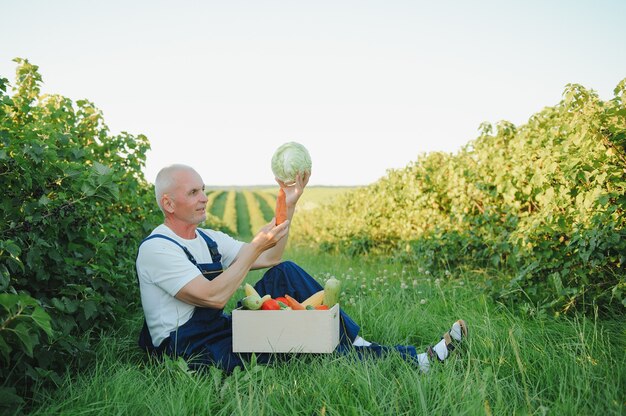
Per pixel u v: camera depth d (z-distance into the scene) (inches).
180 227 140.4
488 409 95.9
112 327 167.8
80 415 104.7
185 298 131.6
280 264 153.2
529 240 192.9
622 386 111.3
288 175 144.1
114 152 229.1
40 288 140.2
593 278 179.9
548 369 120.2
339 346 134.0
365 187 568.4
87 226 162.2
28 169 128.4
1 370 110.3
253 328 125.8
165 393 113.3
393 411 104.4
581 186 187.6
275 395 111.2
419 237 334.6
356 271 327.9
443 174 354.0
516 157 253.3
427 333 166.2
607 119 179.8
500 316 171.8
